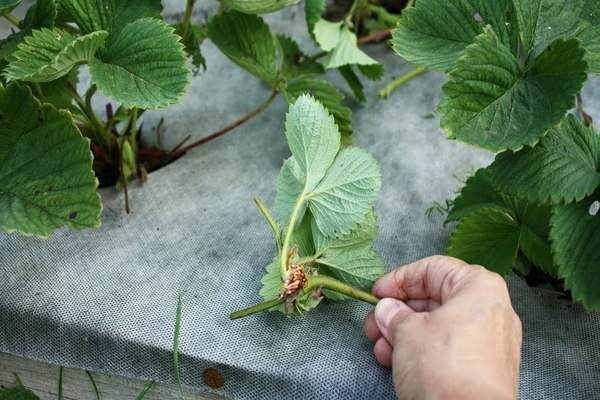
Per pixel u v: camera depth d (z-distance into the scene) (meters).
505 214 0.59
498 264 0.60
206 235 0.65
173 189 0.69
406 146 0.74
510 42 0.55
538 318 0.60
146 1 0.60
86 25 0.59
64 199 0.51
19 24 0.60
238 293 0.60
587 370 0.57
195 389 0.58
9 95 0.53
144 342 0.57
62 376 0.62
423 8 0.57
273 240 0.65
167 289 0.60
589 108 0.76
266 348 0.57
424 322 0.51
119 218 0.66
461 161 0.72
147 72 0.56
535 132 0.49
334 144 0.59
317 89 0.71
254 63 0.72
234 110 0.78
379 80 0.78
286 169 0.61
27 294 0.60
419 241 0.66
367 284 0.59
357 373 0.55
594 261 0.53
